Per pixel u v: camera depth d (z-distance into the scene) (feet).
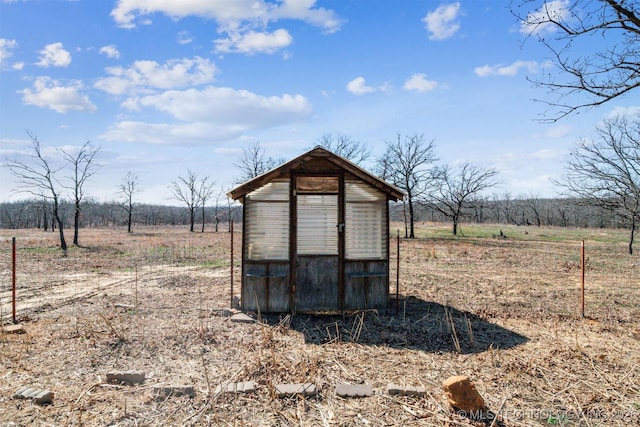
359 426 12.88
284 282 26.78
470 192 107.45
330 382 16.07
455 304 30.19
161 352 19.24
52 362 17.88
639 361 18.56
